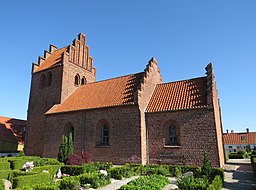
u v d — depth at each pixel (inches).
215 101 893.8
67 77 1311.5
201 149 810.8
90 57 1521.9
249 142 2795.3
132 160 885.8
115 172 679.7
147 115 947.3
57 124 1151.0
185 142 844.6
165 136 896.9
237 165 1098.7
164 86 1085.8
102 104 1038.4
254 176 736.3
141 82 970.1
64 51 1350.9
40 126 1291.8
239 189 550.9
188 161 823.7
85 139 1032.8
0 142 1439.5
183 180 527.5
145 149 906.1
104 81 1277.1
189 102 893.8
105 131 1010.7
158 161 877.8
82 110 1071.0
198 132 829.2
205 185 464.4
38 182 555.2
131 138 912.9
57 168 758.5
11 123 1747.0
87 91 1253.1
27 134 1338.6
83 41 1482.5
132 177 697.0
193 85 987.3
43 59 1514.5
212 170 633.6
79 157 857.5
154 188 482.3
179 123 872.3
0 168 767.1
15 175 614.9
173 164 847.1
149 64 1067.9
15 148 1520.7
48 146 1148.5
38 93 1376.7
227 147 2891.2
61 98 1250.0
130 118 936.3
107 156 952.3
